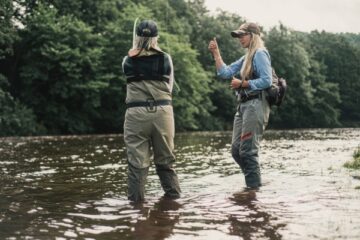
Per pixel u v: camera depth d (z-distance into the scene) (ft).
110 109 113.80
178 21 151.64
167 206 12.87
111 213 11.93
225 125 154.92
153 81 14.46
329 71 245.45
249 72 16.76
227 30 177.06
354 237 9.16
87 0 116.37
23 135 87.97
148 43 14.48
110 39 110.63
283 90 16.85
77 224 10.69
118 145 44.21
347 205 12.34
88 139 59.52
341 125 226.17
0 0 92.27
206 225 10.53
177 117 120.67
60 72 100.73
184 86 123.24
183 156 30.04
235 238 9.38
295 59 198.80
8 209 12.44
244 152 16.56
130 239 9.36
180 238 9.43
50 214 11.80
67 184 17.24
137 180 13.96
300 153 32.12
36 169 22.26
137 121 14.30
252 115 16.46
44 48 98.53
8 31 92.68
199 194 14.88
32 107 100.89
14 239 9.36
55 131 101.91
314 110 208.23
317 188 15.34
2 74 98.68
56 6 110.93
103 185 17.04
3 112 86.02
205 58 168.45
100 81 101.71
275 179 17.95
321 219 10.80
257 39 17.03
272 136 71.41
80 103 107.34
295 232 9.70
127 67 14.56
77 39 100.27
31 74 97.60
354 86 246.06
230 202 13.34
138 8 121.60
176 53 119.96
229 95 160.15
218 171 21.29
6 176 19.54
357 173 18.95
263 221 10.79
